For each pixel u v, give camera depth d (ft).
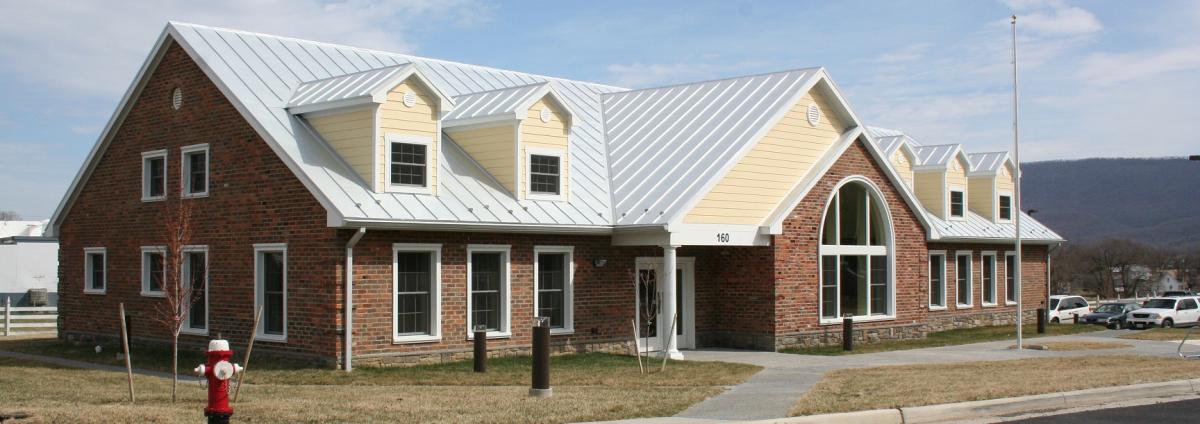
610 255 83.51
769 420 44.29
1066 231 524.93
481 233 75.10
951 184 125.70
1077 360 76.89
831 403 49.62
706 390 55.83
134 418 43.55
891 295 98.37
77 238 92.22
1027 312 138.21
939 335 109.60
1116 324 138.31
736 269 89.66
